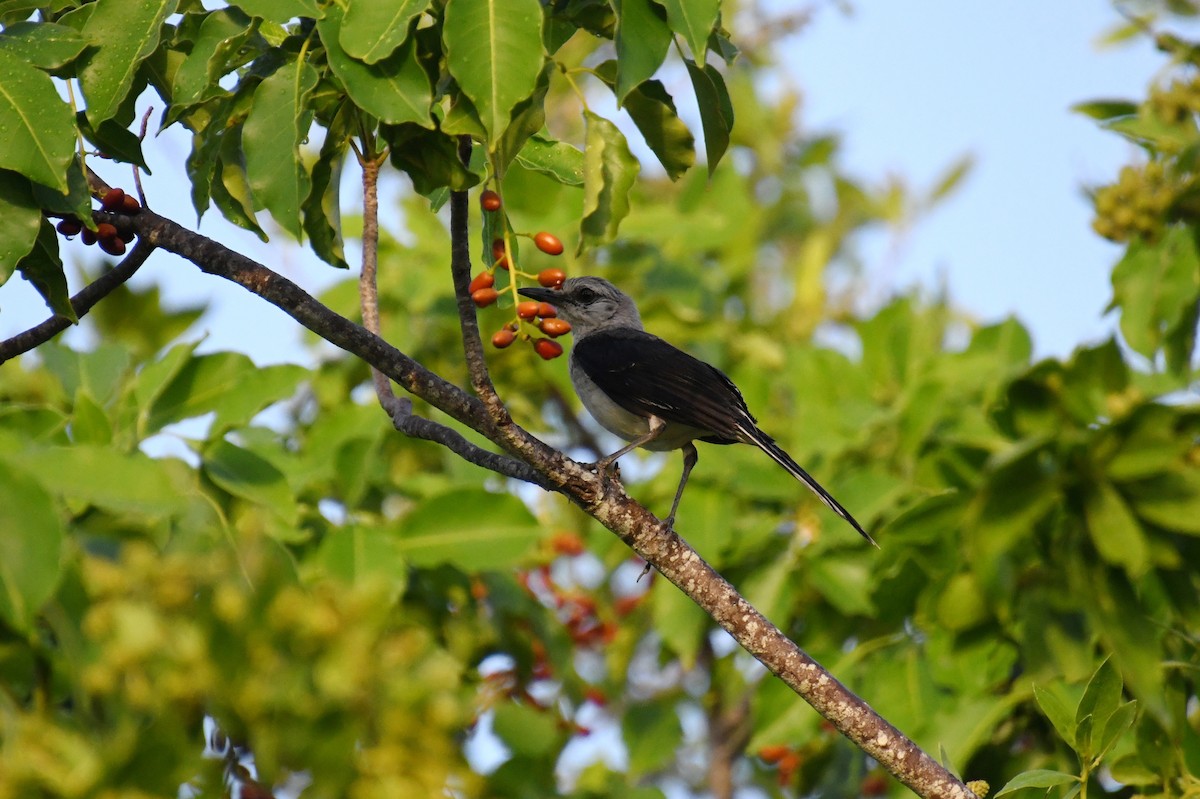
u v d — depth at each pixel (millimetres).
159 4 8164
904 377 15344
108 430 10102
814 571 13188
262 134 7488
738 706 15992
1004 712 10914
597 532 15367
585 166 8281
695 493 13914
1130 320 12422
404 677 5699
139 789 5480
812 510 13742
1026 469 10977
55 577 6031
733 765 16188
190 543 8203
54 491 6746
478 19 7191
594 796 10766
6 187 7672
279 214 7379
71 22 8328
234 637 5562
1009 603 11414
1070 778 8016
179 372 10844
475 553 11508
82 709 6262
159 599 5738
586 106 8281
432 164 7906
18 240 7621
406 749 5633
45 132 7387
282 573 5996
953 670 11664
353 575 10805
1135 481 10992
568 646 13969
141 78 8891
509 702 11328
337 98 8008
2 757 5477
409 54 7281
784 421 15414
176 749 5516
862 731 8898
